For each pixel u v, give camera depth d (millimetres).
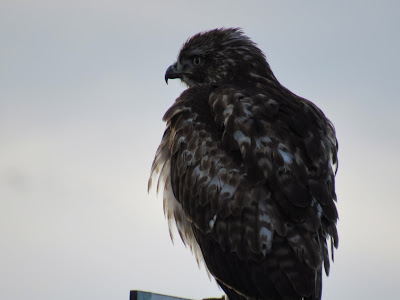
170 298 12016
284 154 11836
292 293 11336
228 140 12234
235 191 11883
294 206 11539
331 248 12102
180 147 12922
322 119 13164
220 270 12031
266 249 11461
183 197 12711
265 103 12406
